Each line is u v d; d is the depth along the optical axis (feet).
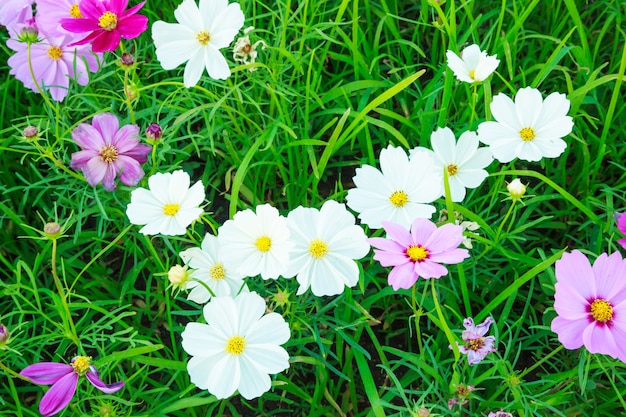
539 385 2.37
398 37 2.81
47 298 2.57
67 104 2.74
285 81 2.77
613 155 2.69
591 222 2.54
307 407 2.41
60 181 2.77
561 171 2.68
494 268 2.48
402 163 2.16
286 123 2.59
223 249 2.08
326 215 2.10
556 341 2.41
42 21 2.58
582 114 2.53
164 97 2.82
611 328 1.89
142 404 2.39
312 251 2.09
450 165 2.27
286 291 2.14
